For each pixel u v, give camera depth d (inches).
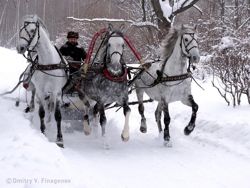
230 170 258.7
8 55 792.9
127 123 321.1
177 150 311.9
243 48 579.2
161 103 332.8
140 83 361.1
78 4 1464.1
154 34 823.7
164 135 326.3
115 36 304.2
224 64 430.0
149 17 909.2
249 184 232.1
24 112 377.4
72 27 1035.3
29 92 443.8
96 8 1074.7
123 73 316.5
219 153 298.5
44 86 315.3
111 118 425.7
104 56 316.2
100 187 215.3
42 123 331.0
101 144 333.1
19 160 223.5
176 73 317.7
